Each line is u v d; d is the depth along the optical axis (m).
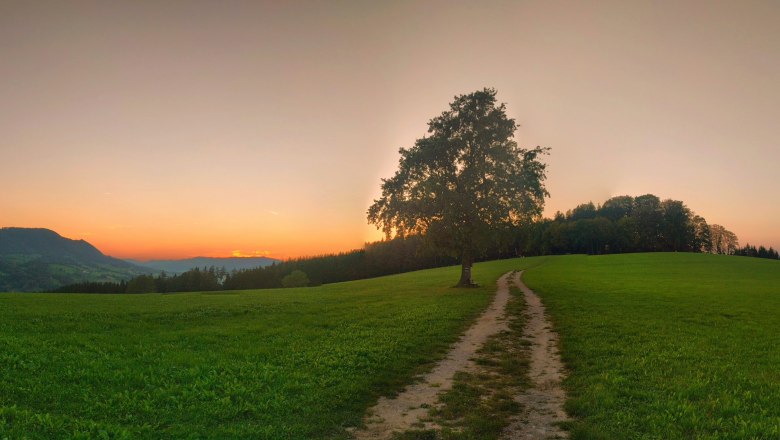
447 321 27.59
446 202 49.28
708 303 35.09
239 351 19.61
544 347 21.11
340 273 177.50
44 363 15.77
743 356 18.28
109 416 11.48
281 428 11.12
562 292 44.03
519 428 11.31
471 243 51.81
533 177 51.53
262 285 183.25
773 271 75.19
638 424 11.12
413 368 17.41
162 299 43.53
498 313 31.36
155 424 11.03
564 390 14.48
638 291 44.44
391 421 11.87
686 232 168.62
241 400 13.09
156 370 16.05
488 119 51.66
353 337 23.02
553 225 169.12
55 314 28.42
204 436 10.43
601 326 25.34
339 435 10.86
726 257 108.12
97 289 178.25
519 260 121.69
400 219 52.75
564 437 10.69
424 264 166.50
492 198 49.28
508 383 15.45
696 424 10.88
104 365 16.19
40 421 10.22
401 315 29.97
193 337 23.14
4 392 12.39
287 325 27.28
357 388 14.49
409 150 54.69
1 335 20.00
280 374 16.03
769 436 10.07
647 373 15.73
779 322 26.69
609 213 196.12
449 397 13.80
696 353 18.66
